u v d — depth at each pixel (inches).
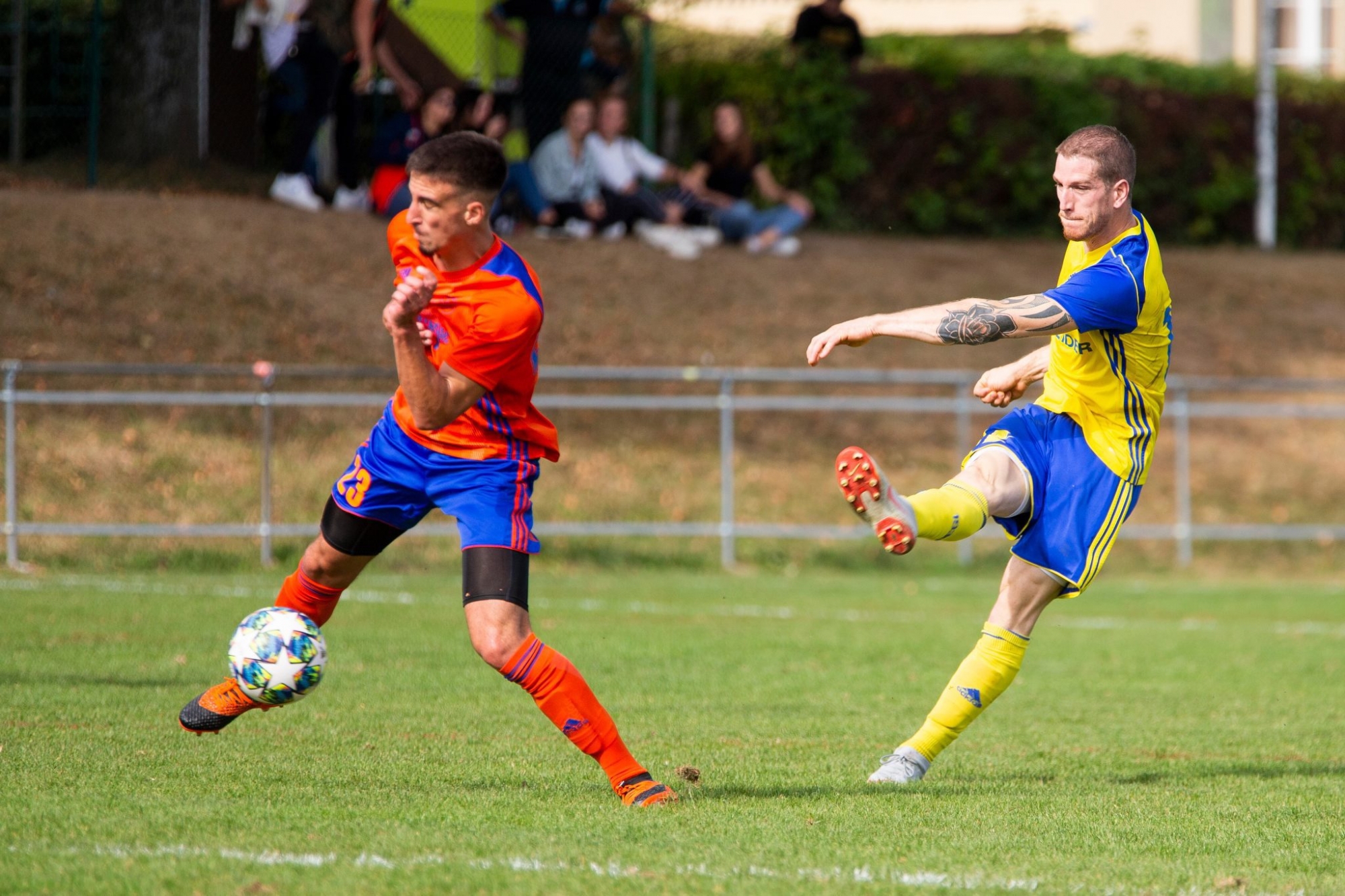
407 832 565.9
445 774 701.3
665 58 3021.7
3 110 2618.1
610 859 530.9
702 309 2479.1
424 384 565.9
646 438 2193.7
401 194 2427.4
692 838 571.8
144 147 2603.3
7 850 525.3
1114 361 680.4
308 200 2484.0
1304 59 3932.1
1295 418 2500.0
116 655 1082.7
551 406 1870.1
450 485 613.0
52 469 1843.0
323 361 2133.4
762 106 2942.9
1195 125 3255.4
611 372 1876.2
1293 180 3393.2
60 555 1765.5
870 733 871.7
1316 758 820.0
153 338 2079.2
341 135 2475.4
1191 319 2743.6
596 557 1952.5
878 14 3870.6
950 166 3070.9
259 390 2065.7
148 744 751.1
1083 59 3233.3
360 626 1322.6
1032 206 3110.2
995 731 912.3
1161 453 2353.6
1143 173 3213.6
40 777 660.7
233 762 714.2
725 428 1919.3
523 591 611.5
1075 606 1734.7
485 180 577.3
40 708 849.5
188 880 488.1
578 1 2514.8
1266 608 1720.0
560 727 619.8
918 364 2463.1
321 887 482.6
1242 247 3294.8
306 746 765.9
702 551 2009.1
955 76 3053.6
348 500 628.7
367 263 2370.8
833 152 2979.8
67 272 2150.6
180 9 2603.3
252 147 2687.0
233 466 1935.3
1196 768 784.9
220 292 2201.0
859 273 2714.1
